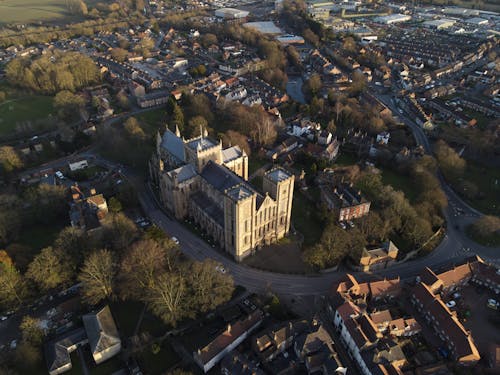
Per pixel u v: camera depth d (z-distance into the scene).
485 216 189.88
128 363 126.88
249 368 117.44
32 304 148.38
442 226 193.12
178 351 131.50
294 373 124.69
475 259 163.38
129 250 155.88
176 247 163.50
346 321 133.00
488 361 126.94
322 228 187.62
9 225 175.88
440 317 137.12
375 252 167.12
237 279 159.00
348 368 127.81
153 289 141.50
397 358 122.81
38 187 196.62
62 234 158.12
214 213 174.12
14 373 120.06
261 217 163.62
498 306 148.38
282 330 129.25
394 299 152.00
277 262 167.62
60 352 125.81
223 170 178.12
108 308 139.50
